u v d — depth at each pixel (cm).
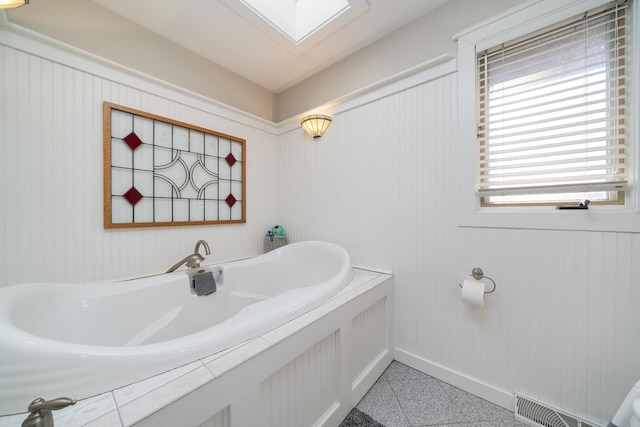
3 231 106
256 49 172
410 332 149
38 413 43
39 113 114
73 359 57
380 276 151
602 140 98
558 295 106
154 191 150
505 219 117
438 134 137
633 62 94
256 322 83
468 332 129
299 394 90
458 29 131
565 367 105
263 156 219
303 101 211
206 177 177
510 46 119
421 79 142
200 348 70
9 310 73
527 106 114
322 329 97
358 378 123
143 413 52
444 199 135
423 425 107
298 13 163
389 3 135
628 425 78
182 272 143
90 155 128
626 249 93
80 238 125
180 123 161
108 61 131
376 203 163
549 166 115
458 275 131
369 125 166
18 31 108
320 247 177
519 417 108
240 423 69
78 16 126
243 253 202
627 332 94
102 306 108
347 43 167
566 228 104
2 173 106
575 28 105
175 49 163
